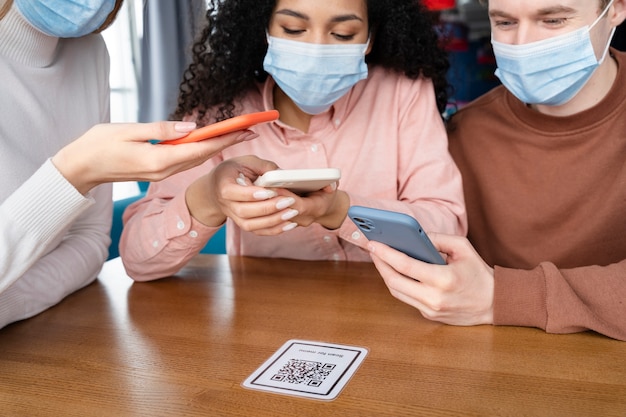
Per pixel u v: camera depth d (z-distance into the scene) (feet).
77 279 4.00
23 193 2.78
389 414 2.35
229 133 2.88
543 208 4.66
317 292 3.84
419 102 4.86
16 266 2.86
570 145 4.48
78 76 4.17
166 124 2.78
